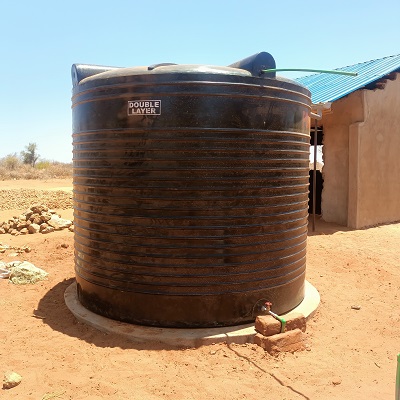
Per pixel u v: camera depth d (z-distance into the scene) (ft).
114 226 15.58
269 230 15.76
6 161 152.56
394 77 41.29
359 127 38.40
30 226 35.50
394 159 42.11
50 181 106.73
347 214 40.09
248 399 11.94
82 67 17.47
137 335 14.94
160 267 15.10
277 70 15.17
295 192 16.78
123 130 15.05
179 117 14.61
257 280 15.70
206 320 15.33
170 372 13.12
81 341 15.11
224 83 14.62
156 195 14.88
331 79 45.73
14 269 22.54
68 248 30.09
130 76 14.82
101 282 16.33
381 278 24.09
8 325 16.66
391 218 42.39
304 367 13.71
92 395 11.98
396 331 16.89
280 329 15.10
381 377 13.41
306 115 17.47
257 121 15.24
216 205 14.89
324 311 18.72
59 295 20.22
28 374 13.02
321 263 27.27
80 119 16.65
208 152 14.73
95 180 16.02
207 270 15.07
